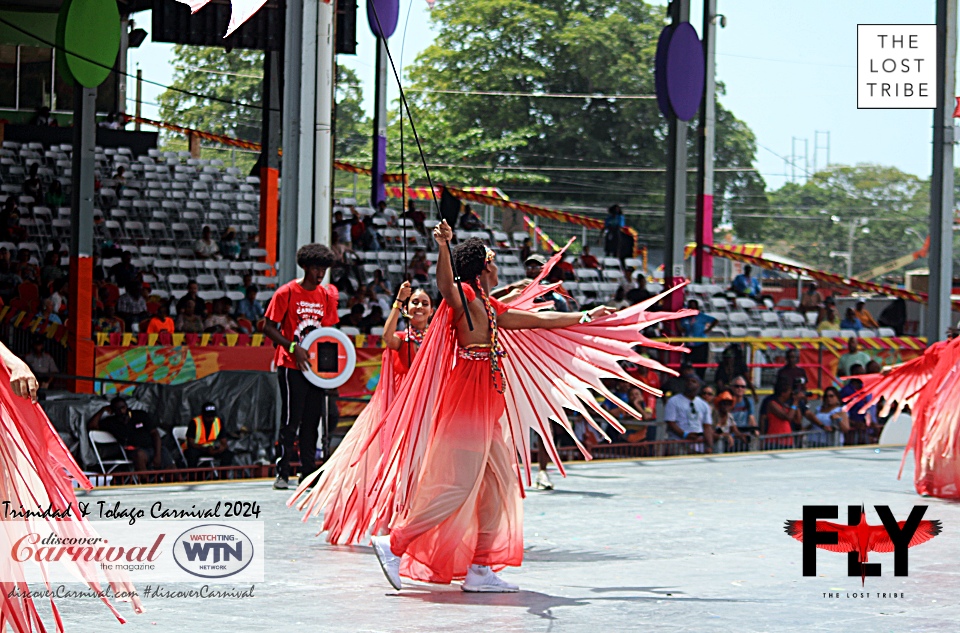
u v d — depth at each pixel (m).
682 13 24.95
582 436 18.30
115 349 16.73
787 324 31.22
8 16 38.31
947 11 20.11
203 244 29.67
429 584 7.18
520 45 72.50
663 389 19.98
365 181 74.62
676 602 6.66
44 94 38.94
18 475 4.84
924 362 12.17
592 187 70.81
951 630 5.93
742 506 11.20
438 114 72.19
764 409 20.75
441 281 7.11
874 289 35.12
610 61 71.88
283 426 11.80
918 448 12.11
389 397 8.72
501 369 7.19
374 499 7.32
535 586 7.20
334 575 7.45
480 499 7.05
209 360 17.19
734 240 81.88
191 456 15.30
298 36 14.84
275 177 30.97
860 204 96.69
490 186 68.75
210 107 77.19
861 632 5.87
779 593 6.96
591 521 10.19
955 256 73.50
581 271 32.41
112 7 19.92
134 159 37.41
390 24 21.47
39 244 29.33
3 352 4.79
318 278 11.80
